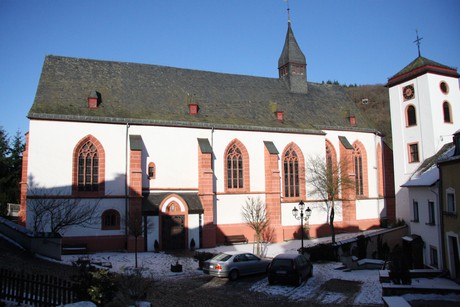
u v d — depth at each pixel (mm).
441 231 24250
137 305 14594
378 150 51656
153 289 21078
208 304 18219
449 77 41781
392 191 51812
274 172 41250
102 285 13781
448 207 23453
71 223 31875
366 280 23859
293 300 19109
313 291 21016
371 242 35719
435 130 40000
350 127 49875
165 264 29281
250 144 41969
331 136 48281
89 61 41312
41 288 13742
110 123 35969
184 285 22500
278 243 40250
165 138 38062
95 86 39156
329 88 55750
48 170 33406
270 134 43125
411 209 31141
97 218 34500
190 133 39188
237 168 41281
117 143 36031
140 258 31359
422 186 27453
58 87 37250
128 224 32281
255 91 48375
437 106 40531
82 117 34844
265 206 41062
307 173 44844
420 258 28859
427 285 19438
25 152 33656
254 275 25688
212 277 24891
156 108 39938
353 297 19547
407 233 38000
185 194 38156
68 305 12438
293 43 52344
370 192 50219
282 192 43438
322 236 44812
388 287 18875
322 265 30344
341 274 26266
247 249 36406
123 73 42031
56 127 34094
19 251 25203
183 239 36469
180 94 42938
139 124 37031
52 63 39188
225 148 40656
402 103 43375
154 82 42812
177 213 36531
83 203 34188
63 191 33656
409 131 42344
